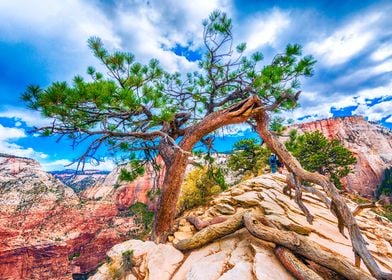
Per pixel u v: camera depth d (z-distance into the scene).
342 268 3.80
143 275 4.64
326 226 6.64
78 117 5.06
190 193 11.07
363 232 7.17
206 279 3.97
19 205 71.94
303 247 4.16
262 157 17.91
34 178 85.12
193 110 8.83
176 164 7.08
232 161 18.98
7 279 60.19
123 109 5.22
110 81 4.55
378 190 50.25
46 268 64.75
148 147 7.70
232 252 4.79
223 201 9.17
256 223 5.00
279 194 9.11
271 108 5.54
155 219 7.29
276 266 4.12
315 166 28.86
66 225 73.44
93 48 5.62
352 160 29.55
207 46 7.10
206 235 5.42
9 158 90.38
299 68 5.65
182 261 5.02
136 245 5.59
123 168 7.81
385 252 5.97
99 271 5.14
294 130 7.27
